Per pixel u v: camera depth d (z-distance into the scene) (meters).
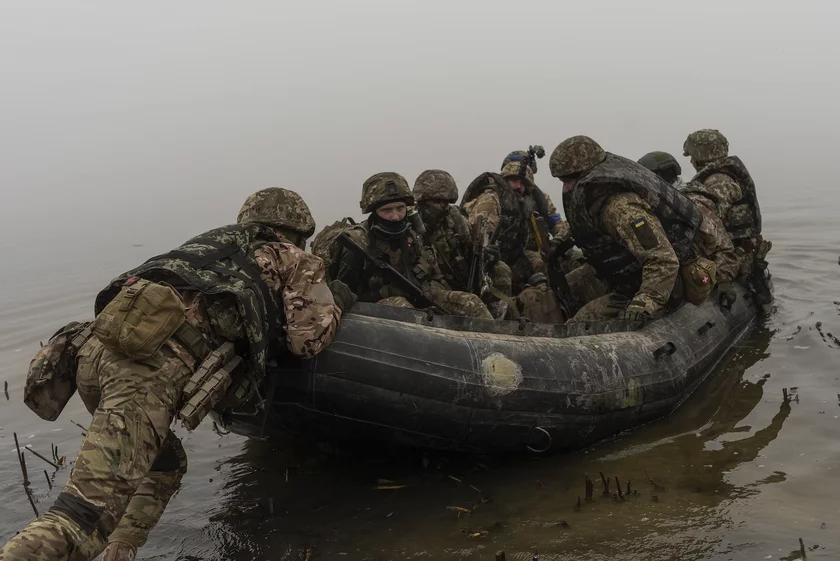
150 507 2.96
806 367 4.95
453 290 4.96
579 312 5.07
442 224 5.00
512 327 3.97
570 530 3.06
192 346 2.79
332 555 2.96
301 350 3.18
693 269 4.79
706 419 4.26
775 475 3.45
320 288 3.29
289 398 3.47
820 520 2.99
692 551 2.83
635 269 4.72
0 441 4.38
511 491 3.49
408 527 3.17
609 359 4.02
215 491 3.63
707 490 3.35
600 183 4.56
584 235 4.79
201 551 3.06
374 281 4.35
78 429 4.58
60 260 12.70
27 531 2.32
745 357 5.27
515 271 6.28
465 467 3.80
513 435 3.68
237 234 3.17
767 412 4.25
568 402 3.75
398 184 4.36
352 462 3.91
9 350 6.58
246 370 3.04
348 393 3.40
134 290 2.68
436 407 3.50
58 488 3.67
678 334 4.65
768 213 12.48
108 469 2.49
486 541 3.01
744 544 2.85
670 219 4.66
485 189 6.10
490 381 3.58
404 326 3.63
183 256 2.94
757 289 6.21
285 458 4.02
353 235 4.37
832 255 8.56
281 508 3.41
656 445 3.96
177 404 2.75
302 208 3.51
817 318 6.06
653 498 3.29
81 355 2.91
